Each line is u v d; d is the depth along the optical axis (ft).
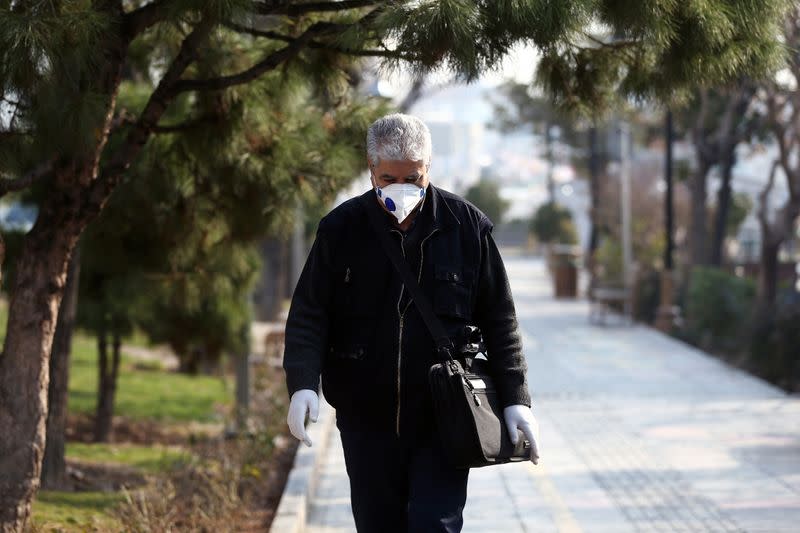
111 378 82.28
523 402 28.78
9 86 32.19
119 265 63.62
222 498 53.47
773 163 126.82
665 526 51.37
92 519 49.49
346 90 45.16
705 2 34.40
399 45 33.09
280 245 180.86
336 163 47.67
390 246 28.76
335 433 79.92
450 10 31.42
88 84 34.86
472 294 29.32
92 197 40.81
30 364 40.45
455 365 28.14
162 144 50.52
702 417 83.56
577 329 158.92
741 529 50.39
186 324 78.84
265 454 67.72
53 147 33.45
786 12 36.17
